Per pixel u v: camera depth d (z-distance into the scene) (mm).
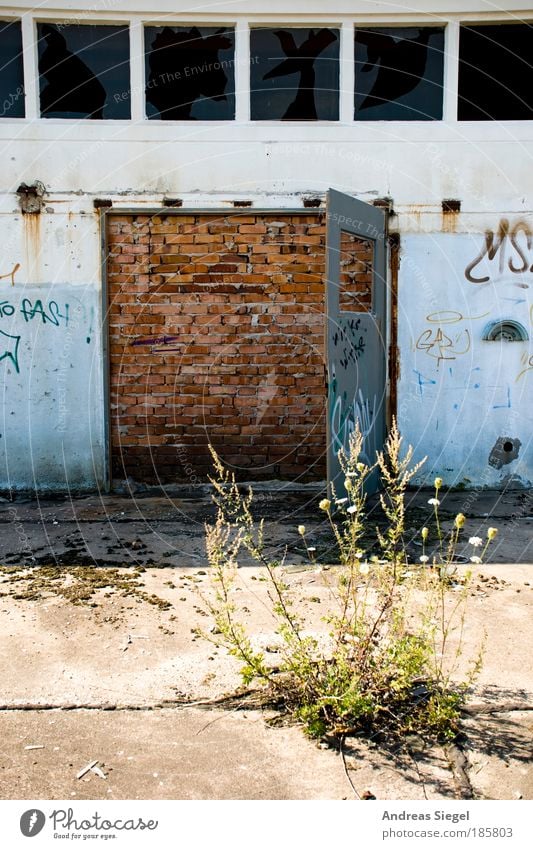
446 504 6645
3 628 4090
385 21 6801
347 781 2807
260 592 4617
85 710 3289
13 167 6828
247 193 6910
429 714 3131
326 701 3125
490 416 7074
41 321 6961
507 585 4730
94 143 6844
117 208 6887
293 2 6703
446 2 6738
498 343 7016
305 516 6258
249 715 3256
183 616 4254
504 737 3074
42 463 7086
